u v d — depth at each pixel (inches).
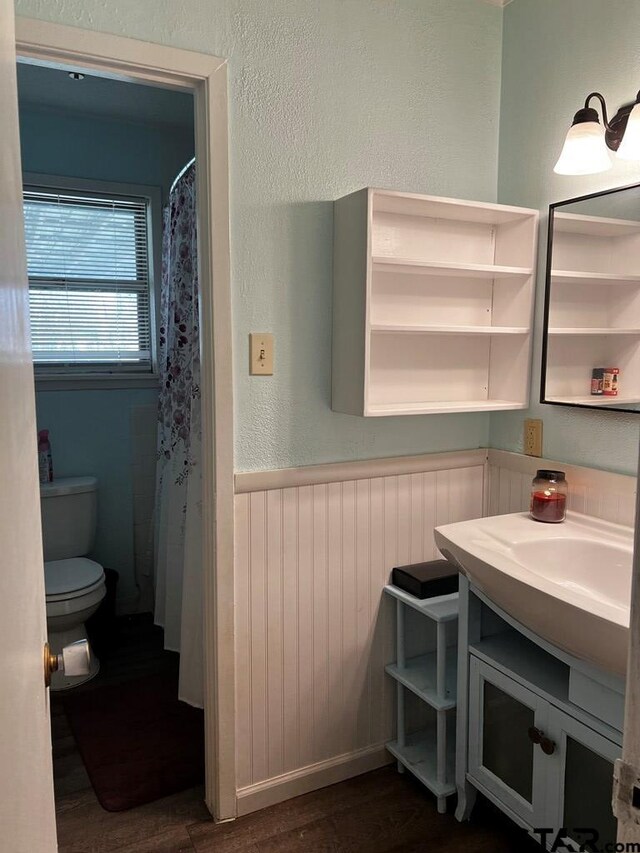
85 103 110.7
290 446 75.0
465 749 72.0
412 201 71.2
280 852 69.9
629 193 67.1
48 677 34.6
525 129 80.7
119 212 123.2
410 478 83.5
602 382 71.6
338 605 80.0
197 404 90.6
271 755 77.5
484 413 89.0
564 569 68.1
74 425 121.4
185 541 95.8
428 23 78.2
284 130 70.6
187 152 126.0
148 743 89.0
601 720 54.2
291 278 72.9
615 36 68.7
